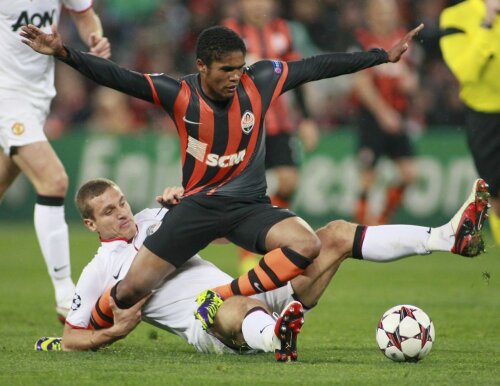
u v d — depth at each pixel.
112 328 19.48
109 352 19.94
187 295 19.91
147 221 20.86
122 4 63.69
